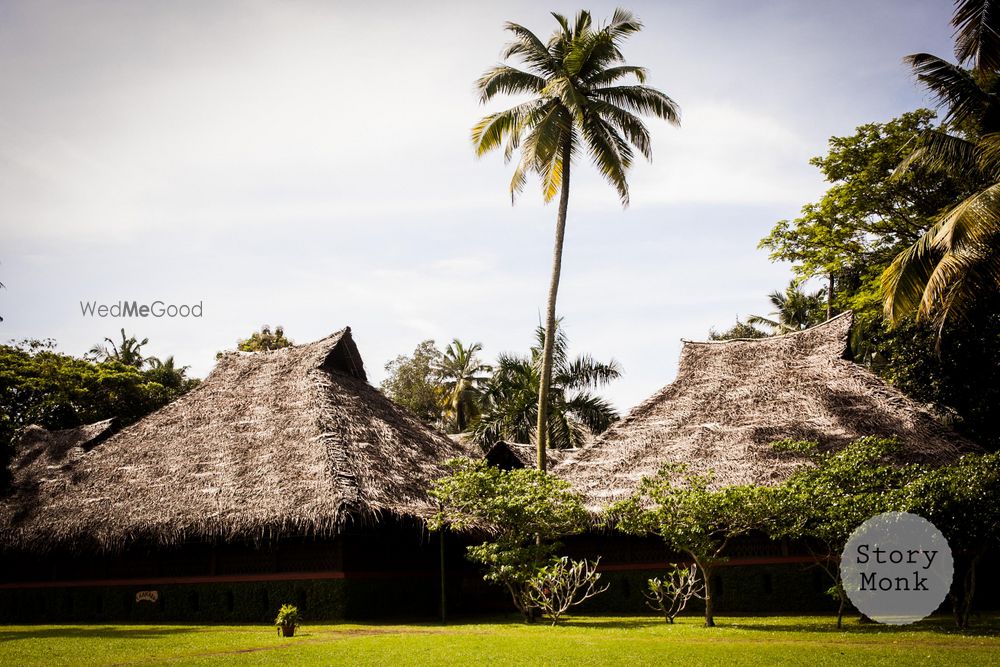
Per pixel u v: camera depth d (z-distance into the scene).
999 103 19.23
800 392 22.00
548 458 30.06
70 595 22.84
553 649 12.08
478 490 17.86
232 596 20.70
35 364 35.94
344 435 21.34
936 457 18.31
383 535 21.30
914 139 20.47
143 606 21.70
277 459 20.50
